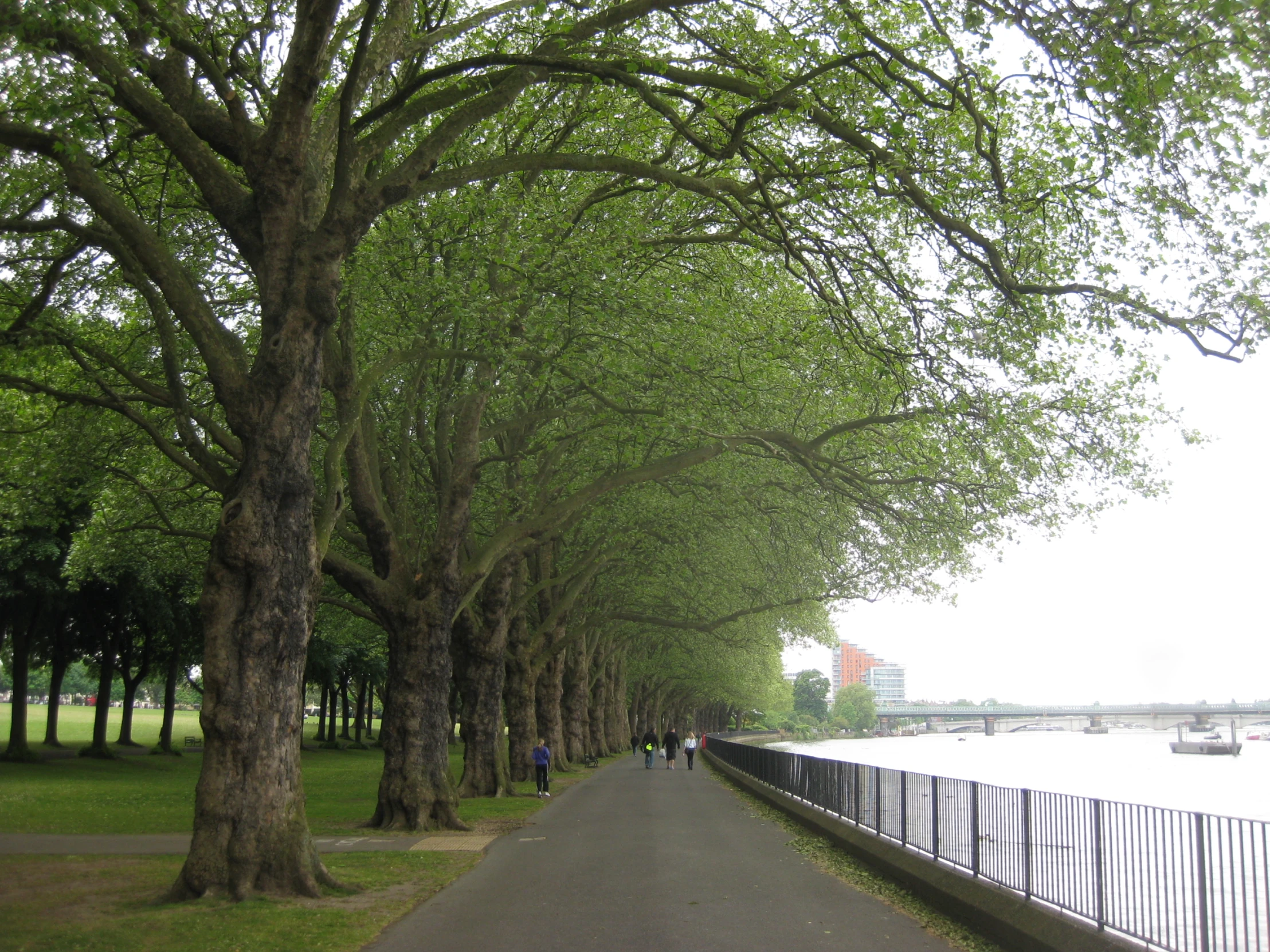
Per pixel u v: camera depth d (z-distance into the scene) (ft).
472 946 29.04
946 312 52.80
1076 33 37.63
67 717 308.19
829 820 58.08
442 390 71.92
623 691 256.52
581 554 123.24
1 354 51.47
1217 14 34.65
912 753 340.59
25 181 50.85
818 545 93.30
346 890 37.58
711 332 63.26
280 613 37.22
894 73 41.60
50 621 128.36
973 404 53.88
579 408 67.36
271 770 36.63
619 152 63.36
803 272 65.10
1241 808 107.14
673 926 31.91
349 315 60.18
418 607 63.72
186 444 45.37
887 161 43.78
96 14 34.22
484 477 91.15
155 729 276.41
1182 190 42.14
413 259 62.59
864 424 62.28
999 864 32.99
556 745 143.33
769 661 238.27
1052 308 52.03
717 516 94.48
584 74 44.27
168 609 136.15
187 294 37.99
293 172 38.96
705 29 50.34
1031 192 53.42
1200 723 514.68
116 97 38.65
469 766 88.99
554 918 33.30
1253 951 21.18
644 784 116.98
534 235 57.57
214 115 39.81
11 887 37.55
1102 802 26.61
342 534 71.72
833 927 31.86
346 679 229.66
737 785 111.04
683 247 65.82
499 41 46.37
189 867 35.53
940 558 81.35
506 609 90.94
